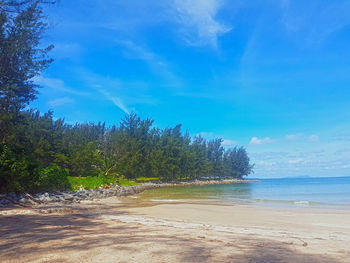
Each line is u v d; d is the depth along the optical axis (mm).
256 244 5633
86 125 105625
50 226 7711
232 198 26344
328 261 4262
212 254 4477
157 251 4605
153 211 14406
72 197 18594
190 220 11055
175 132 99812
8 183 16062
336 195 29500
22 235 6184
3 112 18109
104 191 27031
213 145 122250
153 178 79250
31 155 19609
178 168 81688
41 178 18500
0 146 16750
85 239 5699
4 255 4383
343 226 10047
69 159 45250
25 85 18938
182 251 4621
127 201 22750
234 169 141750
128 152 62031
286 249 5195
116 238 5844
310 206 17828
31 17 15641
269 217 12422
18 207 13164
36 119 54656
